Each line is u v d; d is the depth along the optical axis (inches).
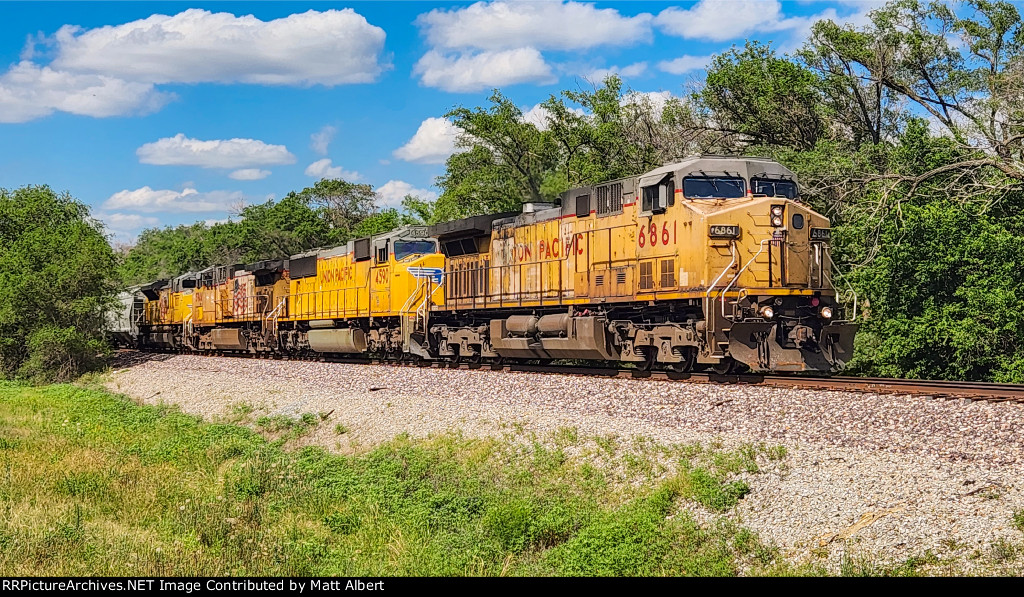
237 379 974.4
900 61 1117.7
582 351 743.1
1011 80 917.8
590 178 1312.7
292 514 485.1
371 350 1107.9
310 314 1227.9
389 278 1019.9
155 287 1856.5
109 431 738.8
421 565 388.5
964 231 779.4
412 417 639.1
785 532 353.7
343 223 2704.2
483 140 1553.9
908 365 790.5
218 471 593.3
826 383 570.3
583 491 446.3
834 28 1146.0
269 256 2372.0
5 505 488.7
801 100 1183.6
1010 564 290.4
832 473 387.2
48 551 404.5
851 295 673.0
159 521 475.2
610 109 1365.7
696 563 343.0
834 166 945.5
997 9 1067.3
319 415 709.3
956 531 316.2
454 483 492.7
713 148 1282.0
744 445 441.4
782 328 623.2
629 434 496.7
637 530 379.2
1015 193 850.8
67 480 538.9
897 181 845.2
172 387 1004.6
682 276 637.9
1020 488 336.2
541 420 557.3
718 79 1238.3
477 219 888.9
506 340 837.2
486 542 407.2
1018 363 719.1
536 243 813.2
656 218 667.4
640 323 701.3
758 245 627.5
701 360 628.4
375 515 467.2
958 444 396.2
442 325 960.9
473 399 657.0
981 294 737.0
